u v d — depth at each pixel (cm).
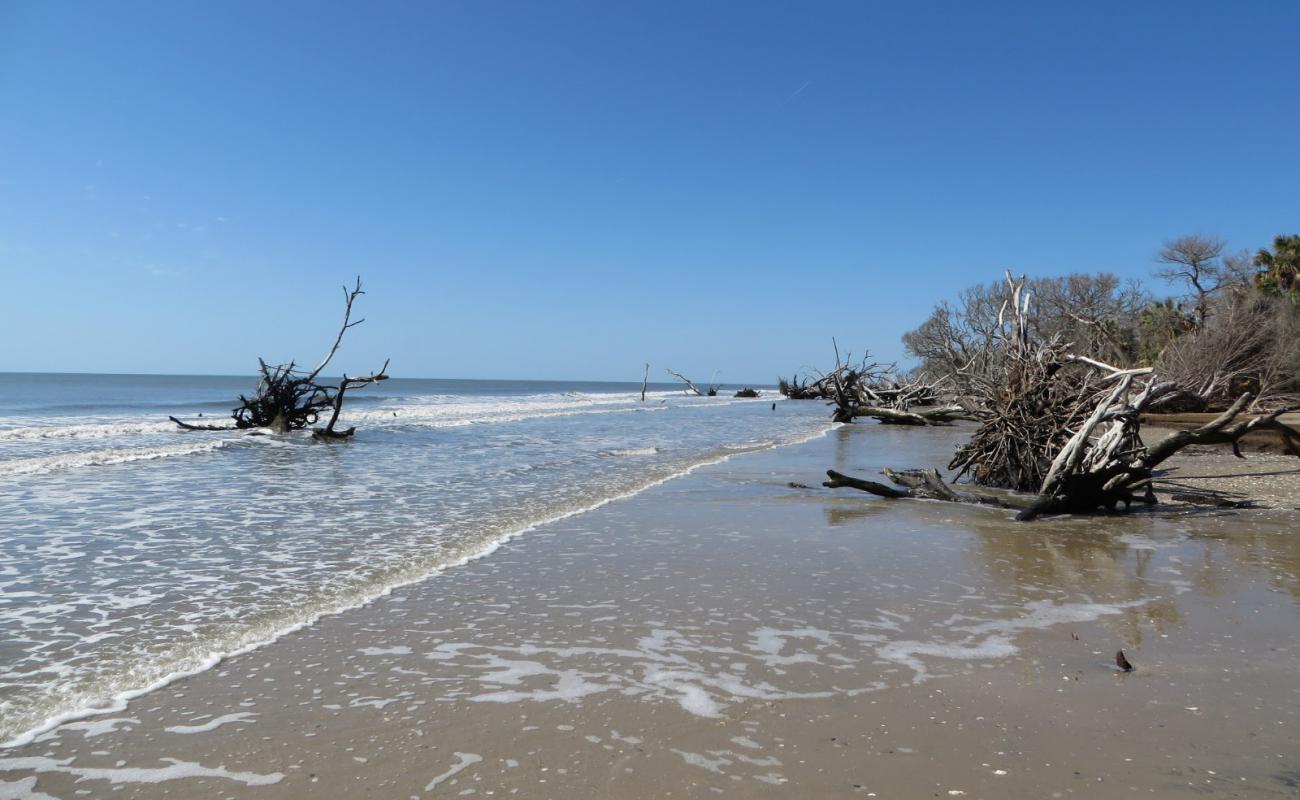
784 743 375
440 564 756
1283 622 574
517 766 351
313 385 2812
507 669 476
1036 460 1244
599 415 4312
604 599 635
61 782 336
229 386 12075
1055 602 630
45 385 10750
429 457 1902
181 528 947
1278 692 440
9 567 741
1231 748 370
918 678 462
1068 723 398
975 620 580
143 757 360
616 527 957
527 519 1012
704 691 442
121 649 509
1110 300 5106
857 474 1542
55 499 1172
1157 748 370
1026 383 1298
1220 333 3077
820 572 729
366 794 326
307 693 437
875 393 4053
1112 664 487
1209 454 1769
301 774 344
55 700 425
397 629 554
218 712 411
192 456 1897
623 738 381
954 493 1177
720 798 323
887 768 350
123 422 3145
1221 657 500
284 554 801
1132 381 1176
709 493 1261
